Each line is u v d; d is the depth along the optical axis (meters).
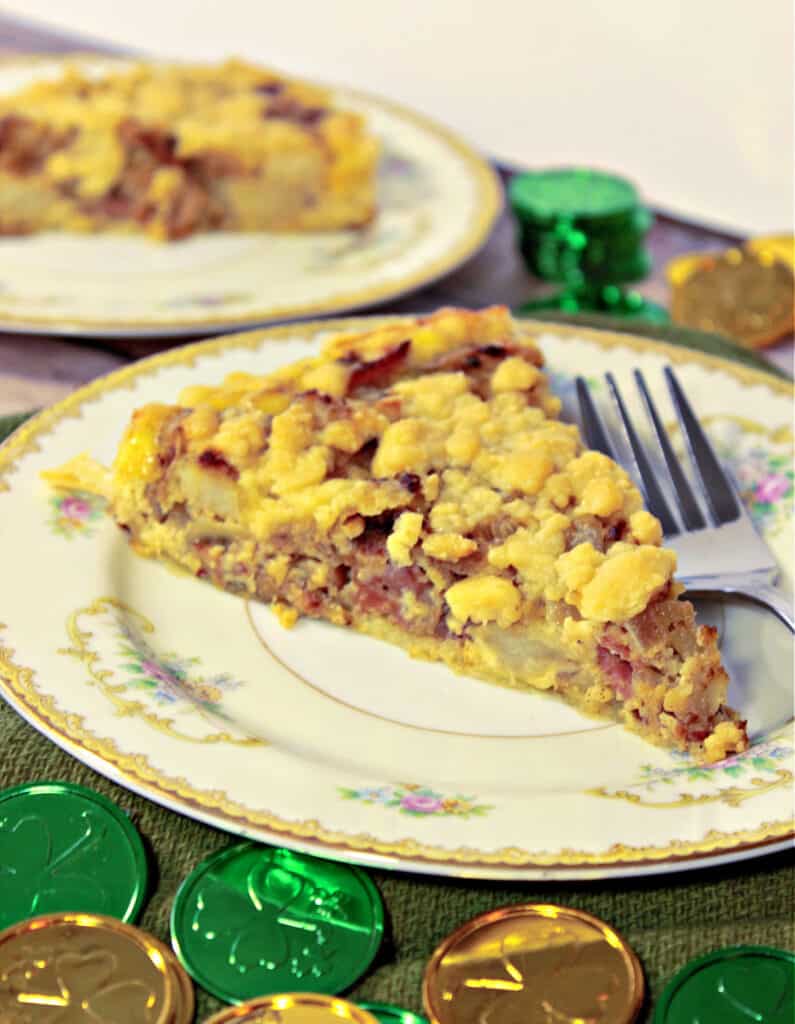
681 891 0.47
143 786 0.47
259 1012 0.43
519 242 0.76
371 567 0.54
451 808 0.47
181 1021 0.43
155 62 0.89
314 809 0.47
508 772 0.50
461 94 1.04
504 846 0.46
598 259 0.75
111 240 0.77
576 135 1.02
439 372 0.59
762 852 0.46
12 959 0.44
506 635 0.53
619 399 0.61
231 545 0.56
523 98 1.02
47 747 0.50
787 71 0.92
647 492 0.58
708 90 0.95
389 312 0.72
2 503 0.56
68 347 0.69
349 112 0.81
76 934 0.45
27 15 1.20
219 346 0.63
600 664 0.52
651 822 0.47
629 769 0.50
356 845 0.46
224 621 0.55
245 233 0.78
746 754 0.49
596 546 0.53
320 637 0.55
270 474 0.55
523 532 0.53
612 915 0.47
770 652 0.54
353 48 1.06
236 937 0.45
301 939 0.45
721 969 0.45
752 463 0.60
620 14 0.96
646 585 0.51
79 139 0.78
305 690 0.52
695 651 0.51
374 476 0.55
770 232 0.98
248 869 0.46
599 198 0.75
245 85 0.84
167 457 0.56
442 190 0.79
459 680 0.53
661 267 0.78
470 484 0.55
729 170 0.98
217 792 0.47
